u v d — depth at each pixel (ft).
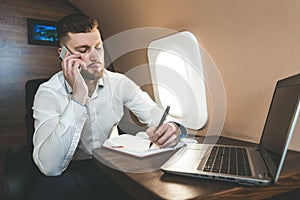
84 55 2.81
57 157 2.29
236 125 3.00
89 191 2.61
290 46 2.29
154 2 3.88
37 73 5.87
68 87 2.98
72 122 2.33
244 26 2.72
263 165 1.77
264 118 2.64
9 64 5.54
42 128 2.53
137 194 1.54
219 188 1.43
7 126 5.61
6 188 2.52
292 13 2.24
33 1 5.72
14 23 5.53
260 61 2.61
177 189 1.42
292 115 1.46
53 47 6.03
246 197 1.44
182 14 3.53
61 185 2.40
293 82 1.68
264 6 2.48
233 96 2.99
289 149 2.39
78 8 6.14
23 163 2.74
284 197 1.93
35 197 2.31
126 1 4.39
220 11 2.97
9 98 5.60
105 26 5.59
